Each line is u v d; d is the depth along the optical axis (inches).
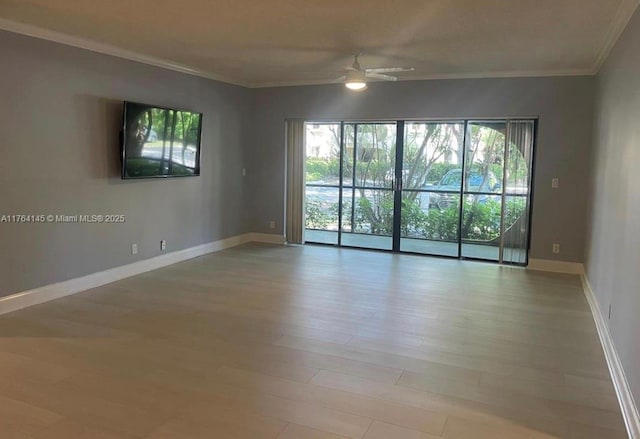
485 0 136.5
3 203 170.9
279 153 308.5
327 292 204.7
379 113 280.2
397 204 290.2
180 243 259.9
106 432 100.6
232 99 293.1
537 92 247.3
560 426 105.5
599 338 157.5
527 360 139.6
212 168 280.7
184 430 101.7
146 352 141.1
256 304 187.2
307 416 107.8
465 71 248.1
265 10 149.0
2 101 168.2
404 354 142.4
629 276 121.0
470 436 101.0
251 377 126.4
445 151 276.4
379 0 137.7
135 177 220.2
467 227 276.7
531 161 254.5
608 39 173.5
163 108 232.1
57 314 172.2
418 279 228.7
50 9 152.1
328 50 203.2
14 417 105.7
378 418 107.4
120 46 202.8
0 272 171.5
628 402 109.1
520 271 248.8
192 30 174.9
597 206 197.2
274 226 315.9
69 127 192.7
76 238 199.3
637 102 123.0
